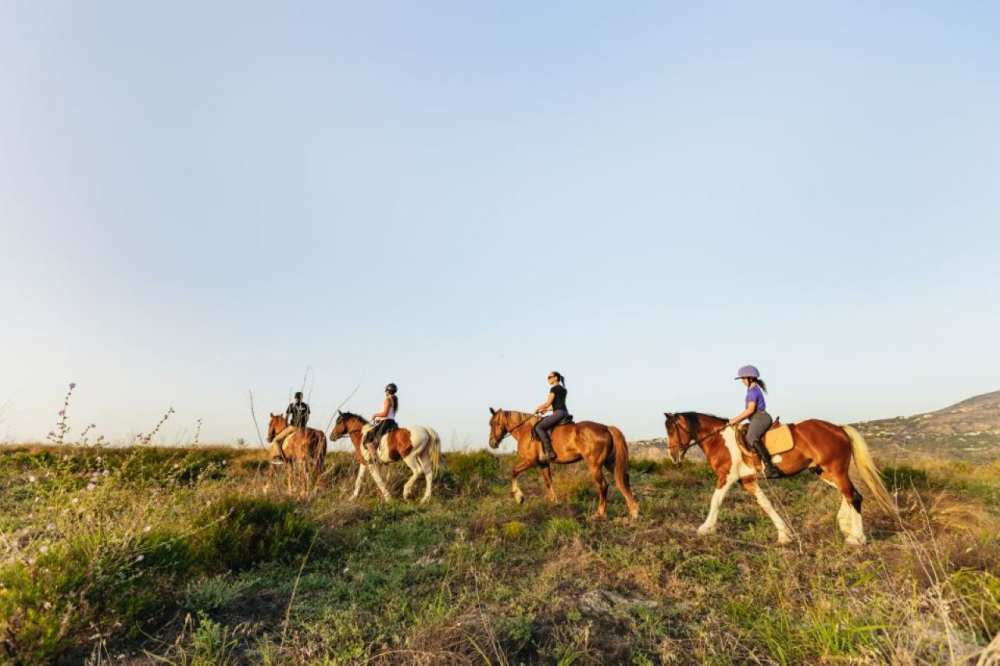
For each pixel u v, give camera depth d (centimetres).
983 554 543
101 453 763
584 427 928
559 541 732
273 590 559
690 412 846
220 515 676
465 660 395
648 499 1012
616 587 565
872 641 391
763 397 778
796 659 400
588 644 436
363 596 540
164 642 436
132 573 489
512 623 454
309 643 434
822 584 545
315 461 1072
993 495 991
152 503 648
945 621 344
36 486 588
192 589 528
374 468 1116
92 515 531
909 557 573
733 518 853
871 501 870
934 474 1124
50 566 443
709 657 409
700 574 589
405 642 428
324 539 729
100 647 416
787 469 741
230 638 450
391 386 1173
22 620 394
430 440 1117
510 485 1256
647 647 436
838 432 726
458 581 589
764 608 487
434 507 994
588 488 1101
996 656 309
